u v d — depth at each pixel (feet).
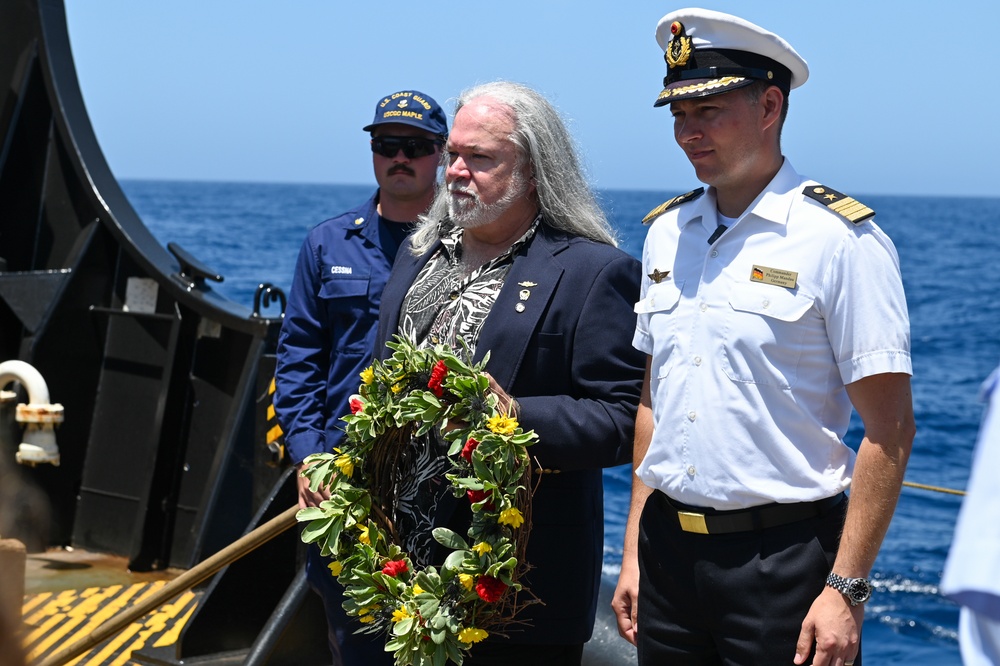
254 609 12.24
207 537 14.07
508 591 8.25
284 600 11.18
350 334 10.91
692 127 7.85
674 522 7.98
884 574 29.27
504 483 8.12
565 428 8.59
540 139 9.03
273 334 14.47
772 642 7.53
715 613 7.76
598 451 8.70
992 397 3.86
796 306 7.50
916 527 34.27
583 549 9.03
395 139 10.98
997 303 95.96
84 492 16.67
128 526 16.25
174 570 15.67
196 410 15.83
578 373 8.89
